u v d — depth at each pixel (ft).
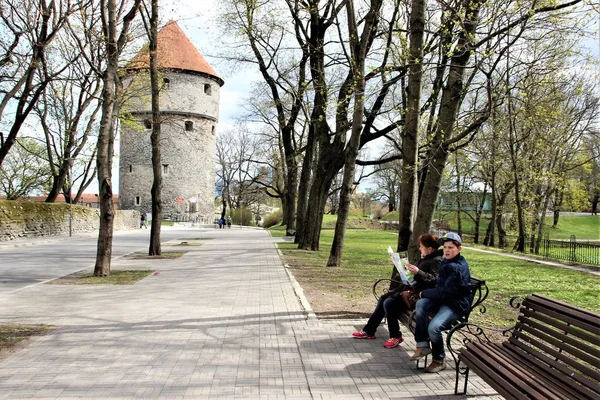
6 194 158.92
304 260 59.98
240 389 16.37
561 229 188.24
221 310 28.86
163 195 201.46
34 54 77.00
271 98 95.66
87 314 27.66
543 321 14.75
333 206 257.96
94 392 15.96
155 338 22.54
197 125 201.26
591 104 93.81
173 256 64.18
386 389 16.47
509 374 13.33
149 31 59.98
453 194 143.33
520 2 27.22
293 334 23.34
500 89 37.42
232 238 111.86
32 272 46.88
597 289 41.88
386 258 65.16
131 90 108.99
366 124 59.98
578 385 12.39
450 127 30.14
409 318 19.90
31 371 17.93
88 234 115.14
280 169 184.14
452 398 15.72
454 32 30.58
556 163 107.24
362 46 45.55
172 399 15.48
